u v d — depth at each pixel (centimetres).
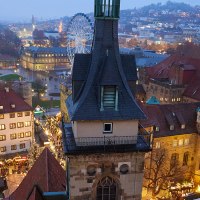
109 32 2856
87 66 2938
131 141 2898
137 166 2952
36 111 12256
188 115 7819
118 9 2817
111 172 2928
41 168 4334
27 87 11900
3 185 7338
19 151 9206
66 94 10100
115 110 2830
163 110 7712
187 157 7738
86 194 2966
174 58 12275
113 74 2817
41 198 3609
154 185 6475
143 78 12656
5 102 9000
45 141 9431
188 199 6750
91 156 2845
